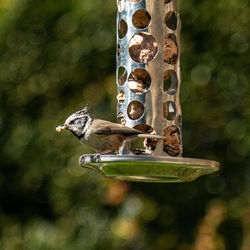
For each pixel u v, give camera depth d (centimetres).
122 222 1525
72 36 1587
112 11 1540
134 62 849
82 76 1577
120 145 844
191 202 1520
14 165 1608
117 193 1527
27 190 1600
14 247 1566
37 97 1620
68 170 1528
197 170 816
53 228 1554
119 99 866
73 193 1542
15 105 1633
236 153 1450
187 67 1462
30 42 1636
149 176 880
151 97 841
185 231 1523
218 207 1491
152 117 840
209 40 1466
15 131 1609
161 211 1541
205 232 1505
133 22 863
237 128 1427
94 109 1506
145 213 1542
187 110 1454
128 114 852
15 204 1623
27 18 1648
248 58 1431
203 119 1459
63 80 1592
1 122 1627
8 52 1652
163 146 852
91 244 1498
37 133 1586
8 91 1639
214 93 1451
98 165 800
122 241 1508
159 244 1522
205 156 1460
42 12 1639
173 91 872
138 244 1514
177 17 888
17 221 1614
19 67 1639
